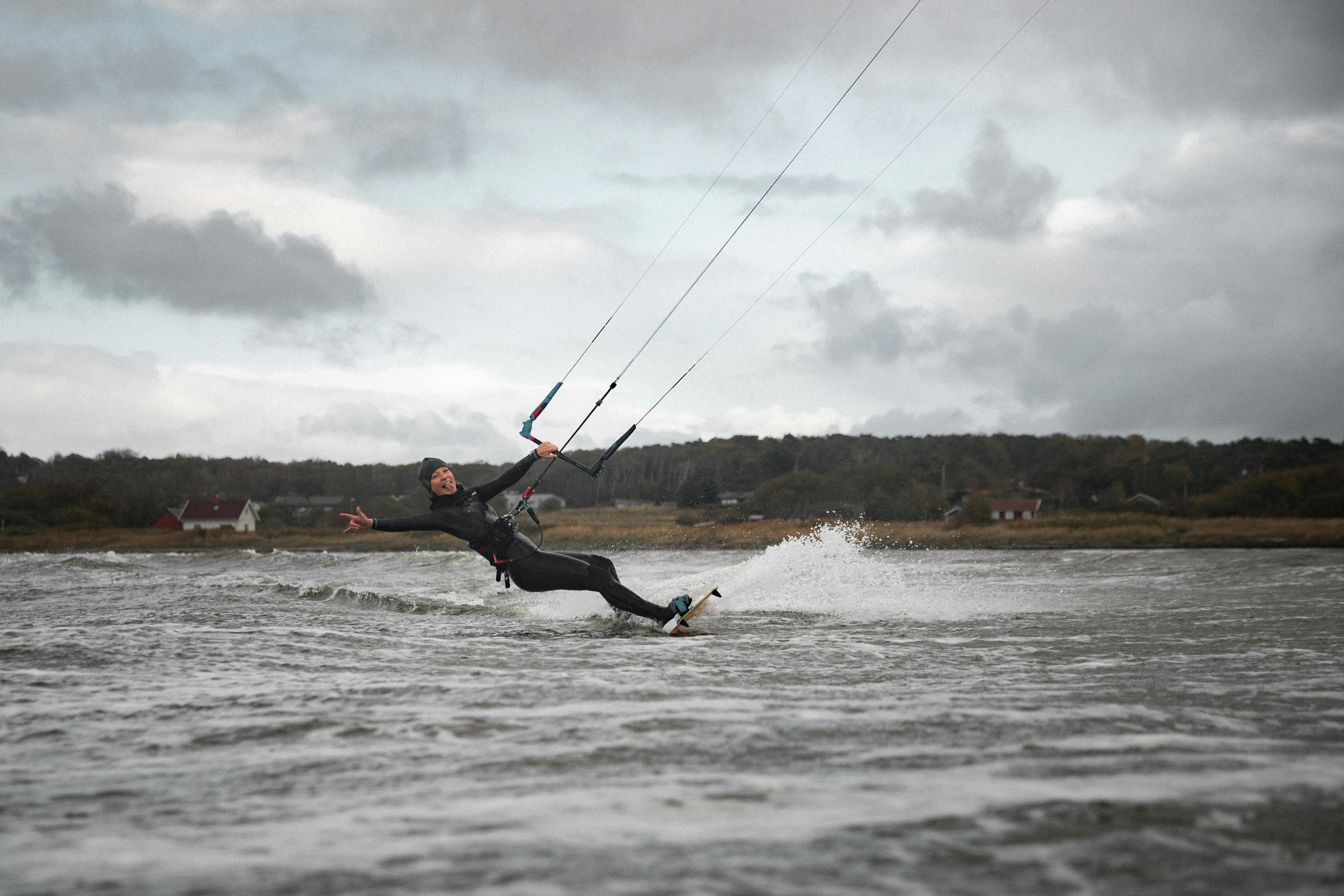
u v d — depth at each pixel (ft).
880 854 6.07
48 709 12.60
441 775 8.77
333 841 6.60
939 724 11.00
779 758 9.23
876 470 197.26
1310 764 8.80
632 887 5.44
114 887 5.61
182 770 9.16
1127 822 6.81
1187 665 17.07
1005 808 7.22
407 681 14.98
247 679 15.28
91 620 25.27
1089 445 258.98
